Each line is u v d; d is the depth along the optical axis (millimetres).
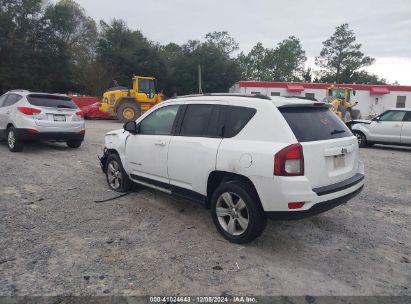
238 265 3734
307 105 4215
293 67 76938
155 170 5156
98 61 42250
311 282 3465
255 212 3926
